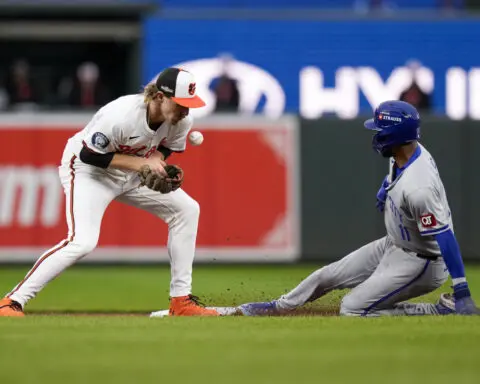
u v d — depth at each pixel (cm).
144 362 1490
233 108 5444
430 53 6041
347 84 6019
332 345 1659
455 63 6038
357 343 1681
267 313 2355
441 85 6025
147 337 1764
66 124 4259
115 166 2214
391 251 2259
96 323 1989
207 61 6006
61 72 6669
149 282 3744
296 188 4306
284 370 1416
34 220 4266
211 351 1596
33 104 5966
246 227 4303
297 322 1989
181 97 2167
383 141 2166
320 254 4312
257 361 1496
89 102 5891
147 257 4306
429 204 2117
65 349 1622
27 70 6331
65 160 2305
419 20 6053
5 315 2214
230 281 3656
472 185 4247
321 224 4306
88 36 6222
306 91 6000
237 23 6062
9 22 6181
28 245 4266
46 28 6203
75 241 2253
